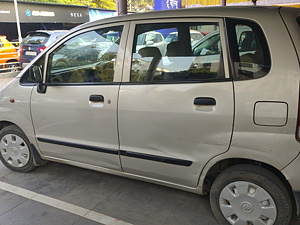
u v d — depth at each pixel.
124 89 2.40
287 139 1.86
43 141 2.98
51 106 2.81
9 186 3.05
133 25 2.44
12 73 10.55
